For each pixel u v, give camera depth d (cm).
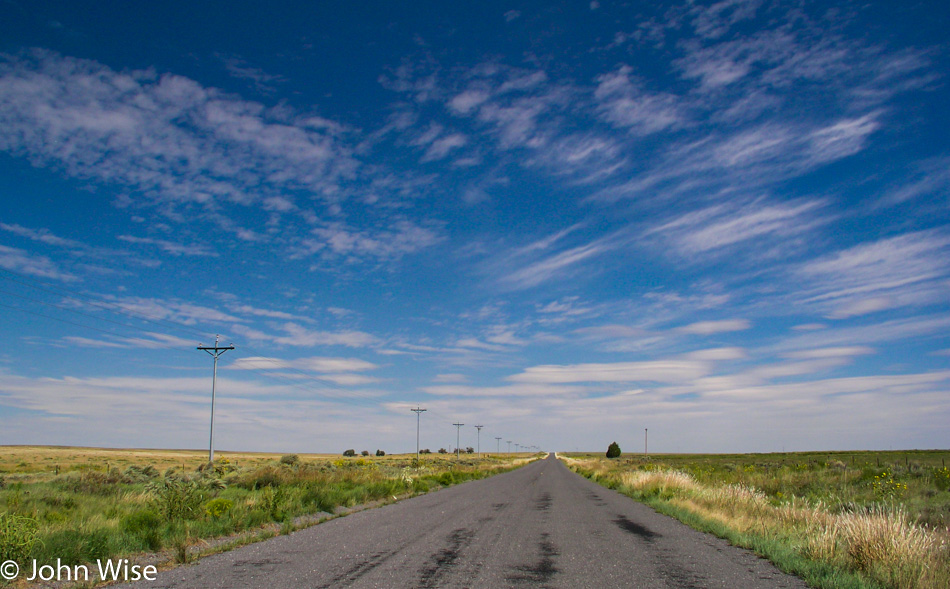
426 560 1027
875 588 827
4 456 9381
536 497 2620
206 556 1074
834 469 3697
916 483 2428
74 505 1669
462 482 4209
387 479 3394
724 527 1436
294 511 1777
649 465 5997
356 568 955
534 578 888
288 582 852
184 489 1595
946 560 910
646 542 1271
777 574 937
